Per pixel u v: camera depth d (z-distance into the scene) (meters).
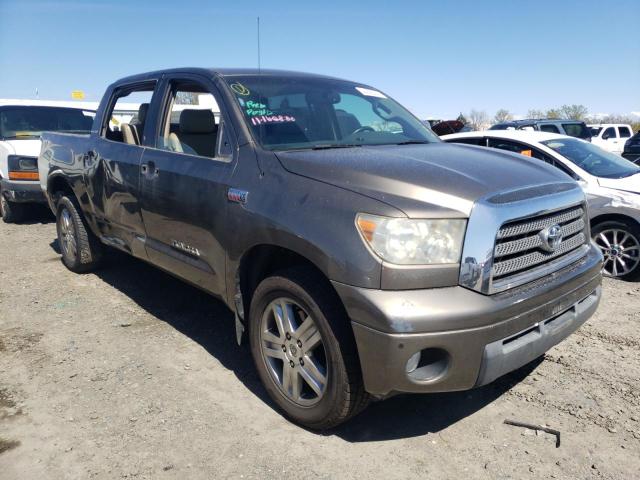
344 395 2.75
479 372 2.57
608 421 3.13
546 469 2.72
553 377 3.66
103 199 4.96
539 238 2.84
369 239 2.54
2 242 7.70
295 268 2.95
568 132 16.83
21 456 2.84
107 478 2.67
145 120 4.43
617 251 5.95
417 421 3.15
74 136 5.74
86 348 4.12
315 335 2.86
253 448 2.89
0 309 4.95
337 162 2.97
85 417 3.19
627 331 4.44
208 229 3.51
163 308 4.96
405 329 2.44
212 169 3.50
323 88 4.18
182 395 3.43
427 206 2.56
